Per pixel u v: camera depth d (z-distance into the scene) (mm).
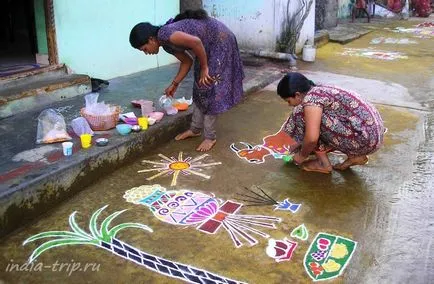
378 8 14711
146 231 2826
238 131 4473
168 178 3498
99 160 3406
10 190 2766
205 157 3877
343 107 3230
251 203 3164
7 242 2699
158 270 2479
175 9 6426
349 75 6801
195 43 3443
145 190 3311
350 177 3545
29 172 3021
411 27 12539
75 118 4082
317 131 3219
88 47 5242
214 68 3688
